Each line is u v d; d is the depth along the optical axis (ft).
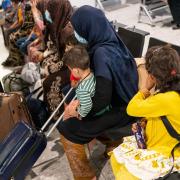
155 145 5.84
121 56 6.82
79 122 7.17
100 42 6.91
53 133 9.74
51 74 9.50
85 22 6.93
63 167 8.65
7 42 15.30
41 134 7.59
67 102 8.43
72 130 7.18
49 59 10.13
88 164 7.73
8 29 14.44
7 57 14.79
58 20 9.33
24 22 13.39
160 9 20.13
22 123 7.52
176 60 5.18
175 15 17.04
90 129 7.06
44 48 11.04
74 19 7.13
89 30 6.93
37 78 11.05
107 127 7.13
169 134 5.49
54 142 9.46
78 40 7.40
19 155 7.04
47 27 10.21
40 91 10.27
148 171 5.67
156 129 5.65
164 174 5.58
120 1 22.36
